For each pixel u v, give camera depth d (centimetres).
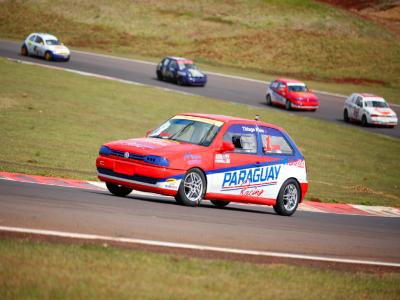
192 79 13125
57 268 1736
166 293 1656
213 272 1948
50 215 2486
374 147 10019
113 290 1616
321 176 7288
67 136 7256
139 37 19438
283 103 12244
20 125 7525
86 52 16625
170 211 3047
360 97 11788
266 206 4322
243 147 3575
